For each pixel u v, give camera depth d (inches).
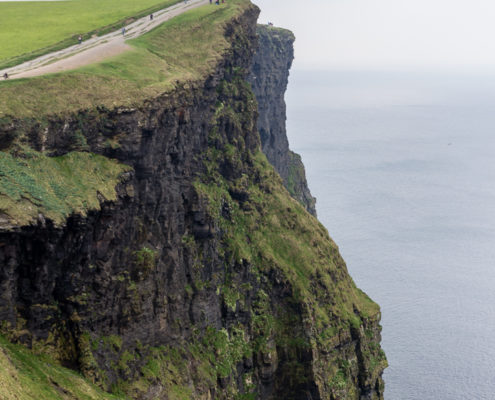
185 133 3518.7
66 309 2578.7
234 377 3624.5
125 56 3722.9
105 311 2738.7
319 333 4018.2
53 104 2763.3
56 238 2373.3
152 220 3075.8
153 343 3029.0
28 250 2341.3
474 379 6348.4
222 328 3710.6
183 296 3368.6
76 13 5580.7
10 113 2588.6
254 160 4510.3
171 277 3233.3
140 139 2947.8
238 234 4052.7
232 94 4397.1
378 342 4569.4
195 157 3799.2
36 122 2640.3
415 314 7859.3
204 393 3270.2
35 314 2436.0
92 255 2659.9
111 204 2659.9
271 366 3826.3
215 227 3759.8
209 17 4626.0
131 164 2935.5
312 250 4377.5
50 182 2506.2
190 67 3986.2
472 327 7554.1
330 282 4311.0
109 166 2807.6
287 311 4028.1
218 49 4256.9
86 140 2792.8
